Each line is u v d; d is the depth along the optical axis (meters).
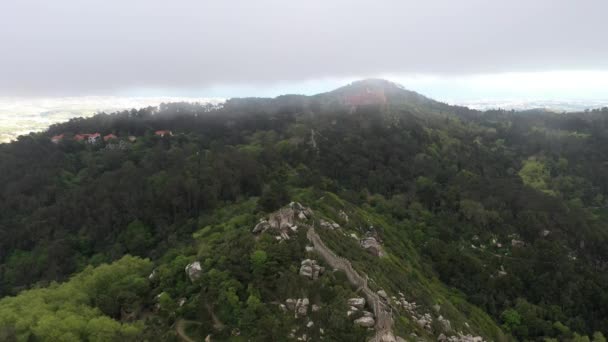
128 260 81.06
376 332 48.22
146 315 63.44
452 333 60.12
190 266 67.50
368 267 66.62
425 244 107.56
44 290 71.50
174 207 114.25
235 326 54.09
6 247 116.31
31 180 140.38
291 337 49.94
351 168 145.25
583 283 96.31
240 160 133.12
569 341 80.50
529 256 105.69
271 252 64.00
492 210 126.62
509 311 87.25
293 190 108.69
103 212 118.19
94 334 55.69
